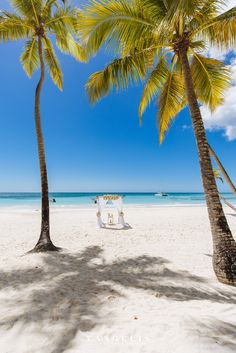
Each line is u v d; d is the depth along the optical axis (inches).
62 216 705.6
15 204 1462.8
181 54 211.2
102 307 134.1
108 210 916.0
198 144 195.2
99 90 250.1
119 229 459.2
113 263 235.3
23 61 353.7
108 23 205.8
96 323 114.3
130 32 217.0
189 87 203.3
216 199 187.8
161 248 303.1
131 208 1013.8
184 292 163.8
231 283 177.0
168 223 538.3
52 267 218.1
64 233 420.8
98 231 437.7
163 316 121.0
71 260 244.2
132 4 208.8
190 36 208.4
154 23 215.0
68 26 311.1
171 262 240.4
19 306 134.7
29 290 161.2
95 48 213.5
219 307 137.6
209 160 191.5
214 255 188.7
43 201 297.0
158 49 230.7
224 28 199.2
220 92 268.5
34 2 289.1
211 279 191.6
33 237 398.0
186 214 749.9
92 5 198.4
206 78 262.8
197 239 362.3
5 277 191.8
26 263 231.5
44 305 135.8
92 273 202.5
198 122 196.2
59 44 356.8
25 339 101.5
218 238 185.6
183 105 299.6
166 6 196.1
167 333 101.0
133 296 152.6
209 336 96.1
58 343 97.9
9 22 290.2
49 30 324.2
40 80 307.6
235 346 89.7
